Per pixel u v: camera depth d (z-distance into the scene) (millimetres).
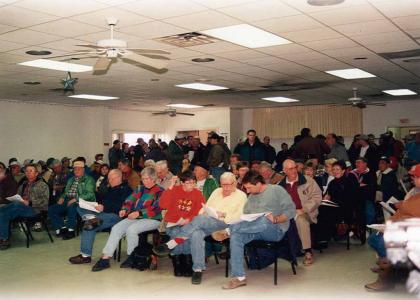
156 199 5277
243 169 6055
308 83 9719
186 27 5195
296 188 5488
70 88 7746
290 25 5152
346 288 4309
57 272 5027
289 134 14773
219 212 4785
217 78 8914
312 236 5867
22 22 4941
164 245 4625
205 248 5172
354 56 6938
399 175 7781
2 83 9359
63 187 8406
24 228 6621
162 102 13250
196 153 9922
